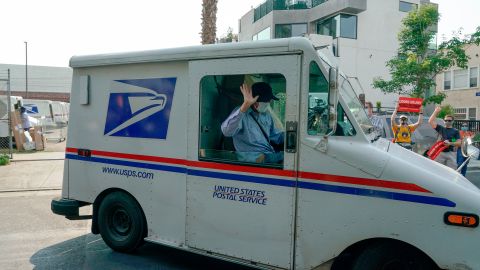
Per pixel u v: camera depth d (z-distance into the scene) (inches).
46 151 612.7
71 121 203.9
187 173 165.3
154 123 175.6
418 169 126.3
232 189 154.3
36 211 281.3
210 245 160.4
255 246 149.9
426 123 409.4
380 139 166.1
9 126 514.3
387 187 127.4
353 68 970.1
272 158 146.4
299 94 139.9
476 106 1035.3
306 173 139.4
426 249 122.2
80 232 233.3
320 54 146.6
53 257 191.2
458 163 359.9
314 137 138.6
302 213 140.6
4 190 348.8
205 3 389.4
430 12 754.8
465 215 117.2
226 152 155.9
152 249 202.8
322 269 139.0
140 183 180.5
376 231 129.1
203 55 159.0
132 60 178.1
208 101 159.6
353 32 970.1
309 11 1039.6
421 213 122.9
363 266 133.8
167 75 171.8
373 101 987.3
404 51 799.1
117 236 195.2
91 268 177.3
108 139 190.7
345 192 133.5
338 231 135.0
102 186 193.8
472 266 116.6
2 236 224.5
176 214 169.9
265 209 147.3
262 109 148.6
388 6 995.9
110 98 189.6
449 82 1112.2
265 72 146.3
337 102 130.5
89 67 195.2
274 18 1058.7
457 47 728.3
